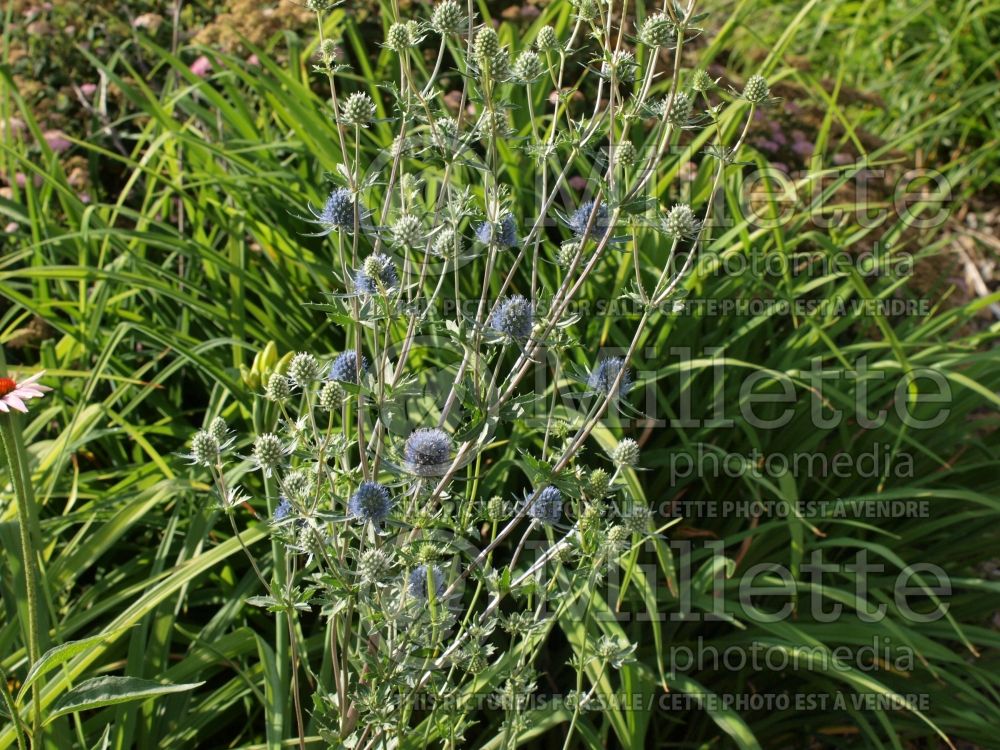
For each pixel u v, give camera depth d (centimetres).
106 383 67
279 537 43
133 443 66
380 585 42
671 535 62
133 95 69
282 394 43
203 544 56
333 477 44
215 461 42
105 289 66
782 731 62
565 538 45
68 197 70
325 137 67
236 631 53
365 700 44
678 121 44
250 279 66
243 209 67
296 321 68
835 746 62
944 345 67
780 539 63
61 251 71
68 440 58
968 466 64
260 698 50
